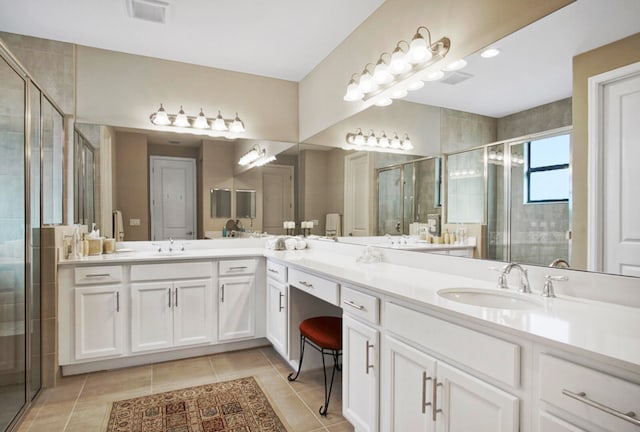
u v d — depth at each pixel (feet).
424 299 4.39
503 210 5.35
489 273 5.56
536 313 3.74
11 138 6.47
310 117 11.78
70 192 9.85
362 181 8.95
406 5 7.39
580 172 4.31
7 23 8.82
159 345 8.98
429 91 6.78
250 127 12.00
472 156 5.88
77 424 6.40
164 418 6.58
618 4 3.95
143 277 8.84
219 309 9.59
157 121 10.41
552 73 4.64
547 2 4.72
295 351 8.43
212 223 11.41
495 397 3.47
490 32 5.56
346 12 8.48
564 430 2.91
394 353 4.91
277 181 12.26
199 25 9.00
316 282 7.02
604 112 4.07
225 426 6.33
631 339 2.95
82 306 8.32
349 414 5.91
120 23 8.87
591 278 4.21
